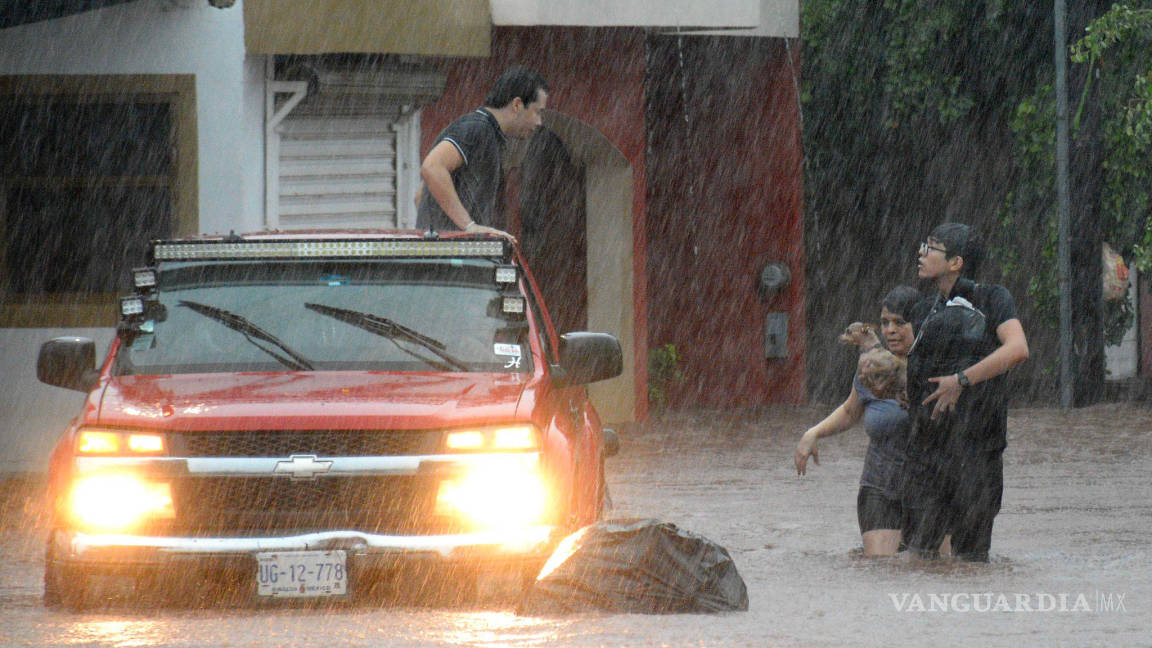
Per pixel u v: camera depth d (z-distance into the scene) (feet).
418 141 189.26
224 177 164.76
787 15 253.44
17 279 163.43
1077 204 241.14
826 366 277.03
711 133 253.03
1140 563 101.60
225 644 70.69
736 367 251.39
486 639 71.51
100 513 78.79
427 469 78.74
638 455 182.19
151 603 82.79
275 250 92.02
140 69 163.12
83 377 90.63
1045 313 248.73
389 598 82.89
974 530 100.78
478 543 78.23
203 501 78.38
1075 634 73.00
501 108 118.01
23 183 163.63
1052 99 247.91
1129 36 238.48
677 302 252.01
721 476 162.30
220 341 89.40
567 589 79.66
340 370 87.71
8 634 73.82
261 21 165.27
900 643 70.64
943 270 98.17
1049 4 249.75
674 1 198.39
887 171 272.10
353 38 169.37
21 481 156.76
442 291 91.86
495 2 189.98
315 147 179.73
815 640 71.31
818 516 132.36
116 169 164.55
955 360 97.71
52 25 162.91
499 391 83.76
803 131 269.03
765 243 252.83
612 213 218.59
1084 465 168.35
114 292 164.35
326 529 77.92
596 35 211.61
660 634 72.84
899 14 258.16
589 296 220.84
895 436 103.86
